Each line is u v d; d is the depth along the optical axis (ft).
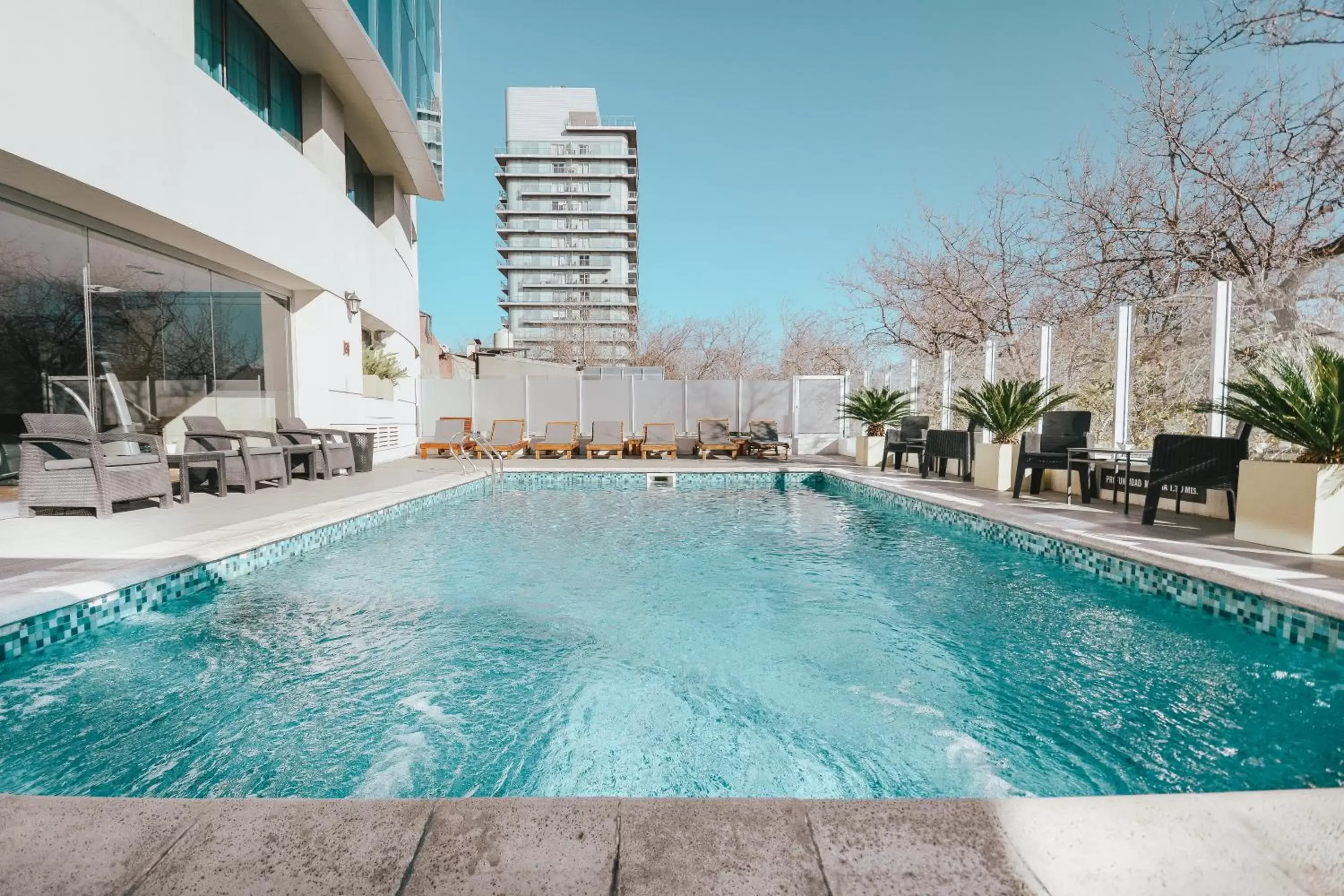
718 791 7.25
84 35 17.30
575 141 251.39
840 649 11.32
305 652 10.99
